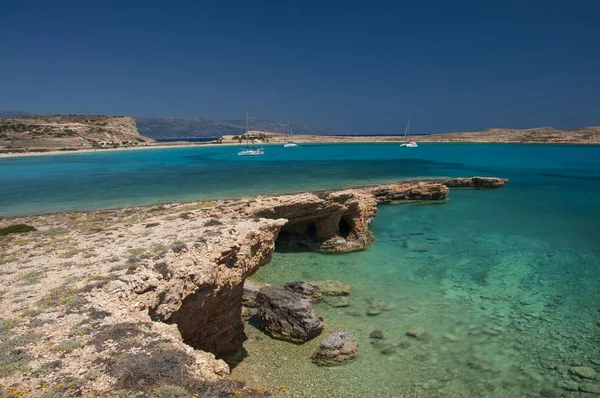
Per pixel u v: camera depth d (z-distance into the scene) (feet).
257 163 354.13
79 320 43.47
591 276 98.22
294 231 128.98
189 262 57.31
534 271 102.37
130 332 40.78
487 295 87.81
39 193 193.36
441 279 97.76
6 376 32.71
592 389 55.42
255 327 75.46
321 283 93.15
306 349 66.74
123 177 257.55
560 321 75.41
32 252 71.00
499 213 171.73
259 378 58.34
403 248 124.26
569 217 161.48
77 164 359.87
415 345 67.15
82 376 32.89
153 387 31.76
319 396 53.78
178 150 568.82
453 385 56.54
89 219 114.01
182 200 161.58
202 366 37.52
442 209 182.09
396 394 54.54
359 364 61.82
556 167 323.78
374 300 85.66
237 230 72.13
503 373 59.31
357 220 128.67
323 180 225.76
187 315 56.18
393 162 360.89
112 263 60.90
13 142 517.55
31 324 42.29
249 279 98.63
